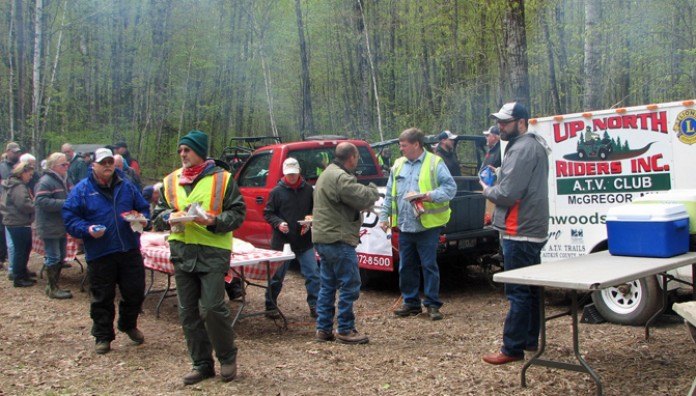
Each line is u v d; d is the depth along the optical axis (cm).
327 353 552
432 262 666
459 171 929
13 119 2353
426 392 444
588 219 653
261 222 904
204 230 464
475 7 1727
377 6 2938
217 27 3219
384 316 695
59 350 580
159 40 3172
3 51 2781
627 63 1667
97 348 567
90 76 3238
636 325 603
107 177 563
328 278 590
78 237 556
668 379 449
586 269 425
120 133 3125
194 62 3103
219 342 472
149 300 793
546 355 516
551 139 673
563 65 1933
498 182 485
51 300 791
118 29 3219
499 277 416
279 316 686
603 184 641
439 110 2650
